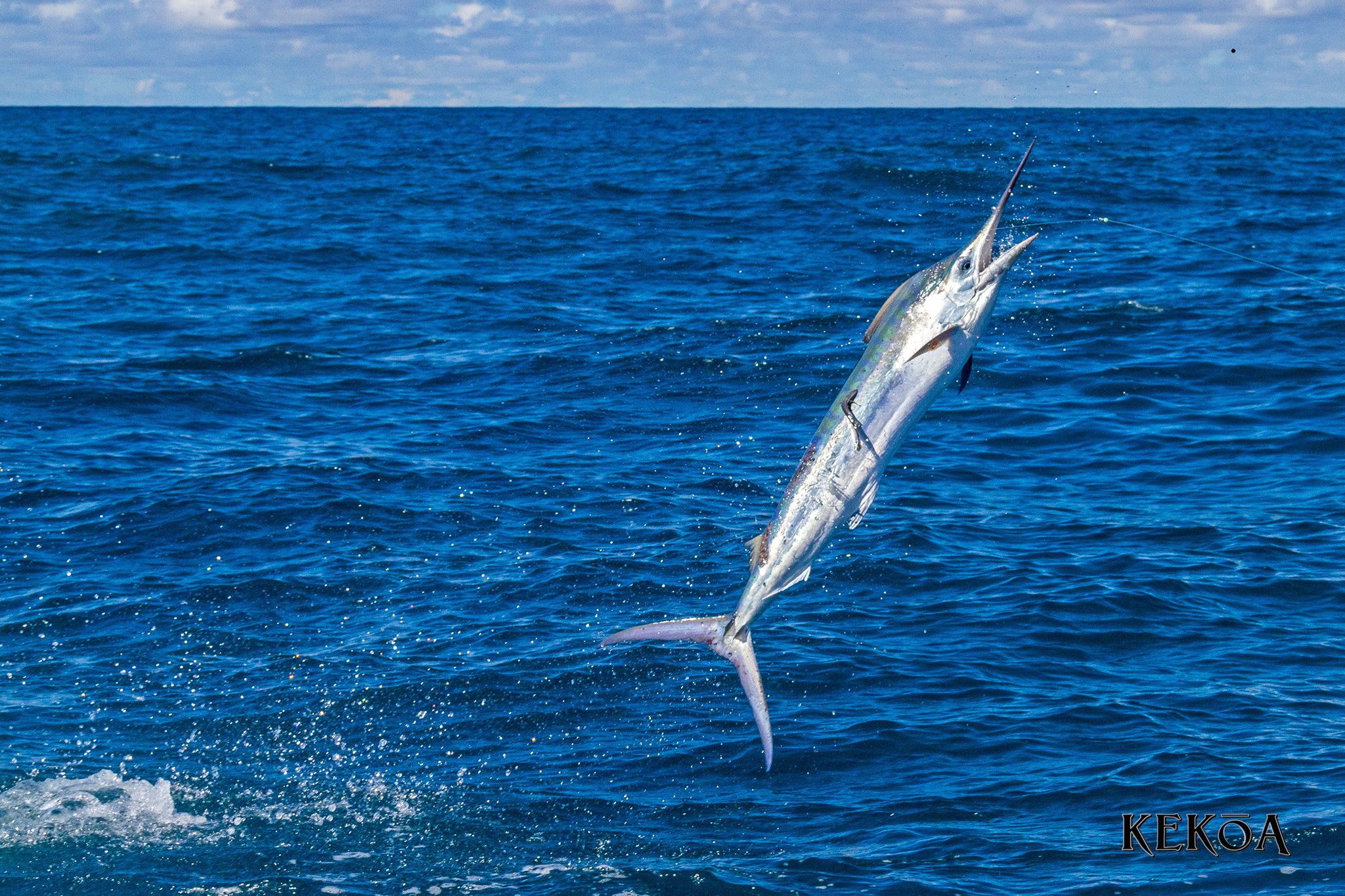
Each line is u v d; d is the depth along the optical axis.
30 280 37.41
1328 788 10.98
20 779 11.83
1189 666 13.62
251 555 16.95
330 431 22.62
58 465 20.34
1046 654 13.96
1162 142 98.56
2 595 15.72
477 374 26.77
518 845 10.83
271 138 129.88
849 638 14.52
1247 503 18.64
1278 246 41.34
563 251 43.47
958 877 9.95
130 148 102.44
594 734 12.70
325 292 36.28
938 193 55.47
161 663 14.18
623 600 15.61
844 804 11.27
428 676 13.81
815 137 112.62
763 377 26.09
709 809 11.31
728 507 18.81
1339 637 14.19
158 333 30.31
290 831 11.09
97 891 10.13
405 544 17.38
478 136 137.50
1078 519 18.11
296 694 13.51
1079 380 25.64
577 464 20.84
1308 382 25.05
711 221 49.69
